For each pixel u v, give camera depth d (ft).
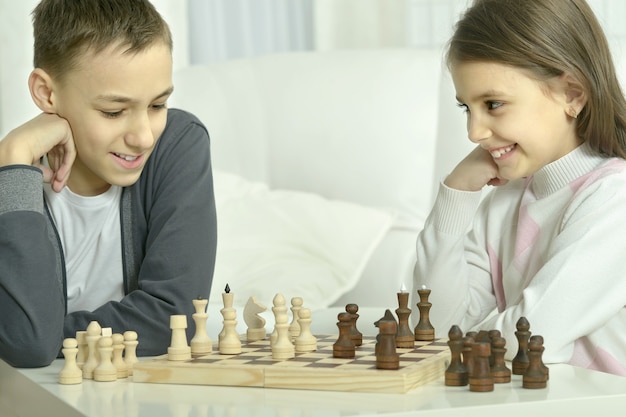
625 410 4.37
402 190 11.62
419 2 15.72
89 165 6.45
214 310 8.20
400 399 4.32
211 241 6.76
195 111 12.30
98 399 4.62
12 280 5.84
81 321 6.36
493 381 4.52
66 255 6.91
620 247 5.70
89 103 6.20
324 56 12.42
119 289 6.99
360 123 11.84
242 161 12.07
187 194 6.71
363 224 10.98
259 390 4.68
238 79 12.41
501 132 6.03
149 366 5.02
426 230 6.79
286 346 5.06
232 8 15.38
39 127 6.29
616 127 6.33
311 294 10.10
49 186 6.81
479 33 6.00
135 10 6.15
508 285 6.55
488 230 6.82
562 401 4.27
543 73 5.97
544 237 6.32
